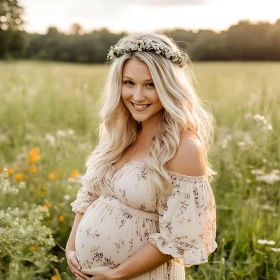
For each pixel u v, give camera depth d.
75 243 2.57
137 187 2.25
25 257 3.17
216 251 3.90
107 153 2.48
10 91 10.33
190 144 2.18
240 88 11.86
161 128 2.33
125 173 2.31
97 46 48.84
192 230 2.18
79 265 2.55
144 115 2.32
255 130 4.82
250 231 3.96
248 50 47.38
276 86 10.51
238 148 5.31
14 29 35.41
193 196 2.17
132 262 2.25
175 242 2.19
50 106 9.86
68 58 48.44
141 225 2.31
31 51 43.50
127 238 2.31
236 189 4.75
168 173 2.21
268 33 47.97
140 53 2.25
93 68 29.09
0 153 6.71
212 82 15.47
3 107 9.03
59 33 49.84
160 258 2.23
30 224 3.11
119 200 2.37
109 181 2.43
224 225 4.32
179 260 2.39
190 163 2.17
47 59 44.28
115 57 2.38
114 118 2.47
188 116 2.26
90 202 2.69
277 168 5.12
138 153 2.40
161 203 2.24
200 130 2.41
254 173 4.83
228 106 9.12
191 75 2.50
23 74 13.11
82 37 49.28
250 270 3.54
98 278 2.35
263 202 4.72
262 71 23.47
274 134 5.43
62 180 4.93
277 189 4.76
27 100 9.72
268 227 4.15
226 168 5.19
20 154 6.11
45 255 3.38
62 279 3.44
